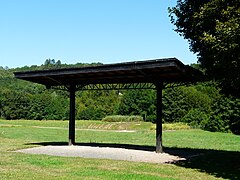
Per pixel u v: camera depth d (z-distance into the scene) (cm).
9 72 16000
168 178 1248
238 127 4997
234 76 1309
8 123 7175
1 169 1391
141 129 5631
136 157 1852
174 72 1845
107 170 1409
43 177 1216
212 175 1343
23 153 1984
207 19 1394
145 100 8094
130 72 1939
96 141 3080
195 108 7325
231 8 1262
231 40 1191
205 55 1588
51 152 2041
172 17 1688
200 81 1994
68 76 2198
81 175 1277
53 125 6756
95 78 2259
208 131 5231
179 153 2091
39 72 2155
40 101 9375
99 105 8862
